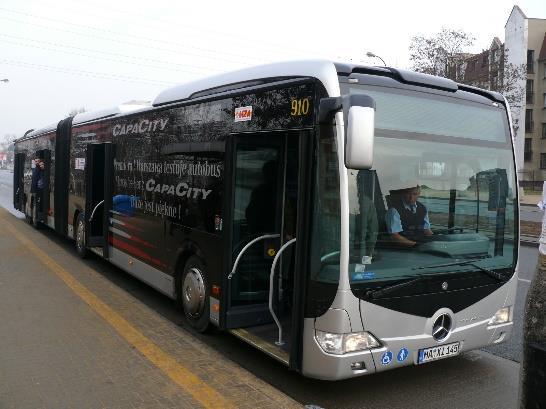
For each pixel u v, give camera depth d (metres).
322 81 4.28
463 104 4.90
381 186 4.31
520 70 32.31
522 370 3.10
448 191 4.70
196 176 5.98
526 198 42.28
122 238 8.30
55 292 7.46
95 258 10.38
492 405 4.53
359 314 4.15
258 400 4.25
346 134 3.79
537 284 3.06
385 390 4.80
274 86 4.78
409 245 4.43
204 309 5.86
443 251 4.61
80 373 4.66
